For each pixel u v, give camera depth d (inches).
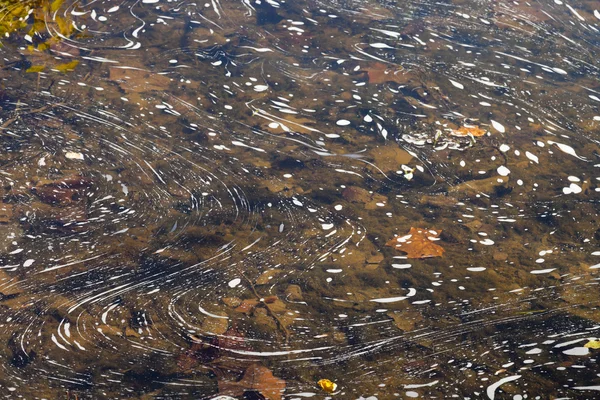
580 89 219.9
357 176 178.7
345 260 152.8
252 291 143.0
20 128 179.9
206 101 201.2
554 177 182.4
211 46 228.5
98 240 151.5
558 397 122.8
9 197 158.6
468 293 145.6
